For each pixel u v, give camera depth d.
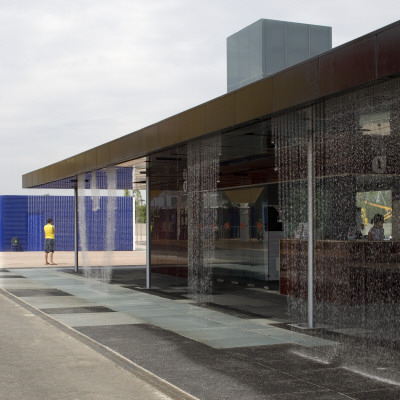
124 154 12.00
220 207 15.51
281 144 9.48
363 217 11.18
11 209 32.59
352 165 10.73
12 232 32.56
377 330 8.41
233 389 5.43
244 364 6.38
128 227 33.88
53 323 8.92
